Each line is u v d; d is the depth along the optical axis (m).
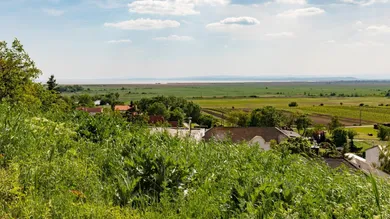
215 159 7.96
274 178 6.40
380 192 6.12
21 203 4.22
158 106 84.75
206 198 5.62
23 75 27.89
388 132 80.50
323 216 4.99
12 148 6.25
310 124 90.06
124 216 4.79
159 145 8.54
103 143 8.67
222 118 108.62
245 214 4.96
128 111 14.45
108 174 6.60
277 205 5.18
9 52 27.66
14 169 5.29
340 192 6.11
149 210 5.25
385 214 5.02
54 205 4.41
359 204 5.50
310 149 10.86
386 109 159.50
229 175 6.68
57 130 8.52
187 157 7.38
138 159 6.36
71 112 11.60
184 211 5.16
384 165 16.14
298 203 5.30
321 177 7.22
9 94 25.80
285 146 10.64
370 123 118.06
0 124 7.12
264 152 9.21
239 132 47.12
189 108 96.62
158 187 5.96
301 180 6.63
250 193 5.61
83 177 5.75
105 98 151.75
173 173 6.18
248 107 153.75
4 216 3.96
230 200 5.54
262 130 48.12
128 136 8.80
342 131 72.12
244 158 8.37
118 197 5.44
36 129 8.00
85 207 4.62
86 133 9.35
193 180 6.39
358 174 8.49
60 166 5.81
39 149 6.71
